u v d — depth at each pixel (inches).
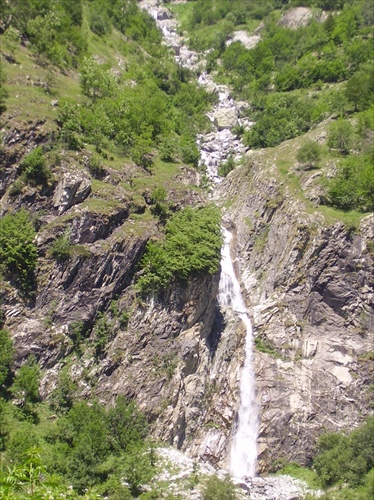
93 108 2231.8
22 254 1615.4
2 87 1982.0
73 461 1349.7
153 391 1685.5
